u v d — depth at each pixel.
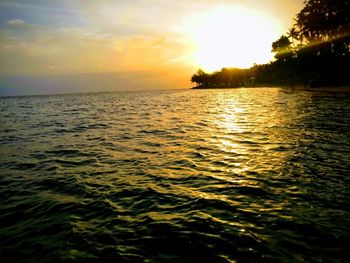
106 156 13.41
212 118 26.58
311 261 4.94
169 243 5.70
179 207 7.35
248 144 14.18
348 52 62.69
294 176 9.18
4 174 11.24
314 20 62.31
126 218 6.90
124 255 5.39
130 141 16.91
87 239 6.03
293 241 5.54
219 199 7.69
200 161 11.62
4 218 7.28
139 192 8.54
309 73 79.56
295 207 6.98
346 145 12.81
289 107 31.77
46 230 6.54
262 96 62.16
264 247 5.39
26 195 8.84
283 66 100.75
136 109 45.12
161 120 27.47
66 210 7.57
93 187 9.23
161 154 13.16
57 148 15.91
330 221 6.23
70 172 11.10
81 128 24.09
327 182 8.51
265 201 7.42
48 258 5.45
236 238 5.74
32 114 43.31
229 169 10.34
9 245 5.98
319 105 31.12
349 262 4.87
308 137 14.96
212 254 5.28
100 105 63.06
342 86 55.16
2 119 36.72
